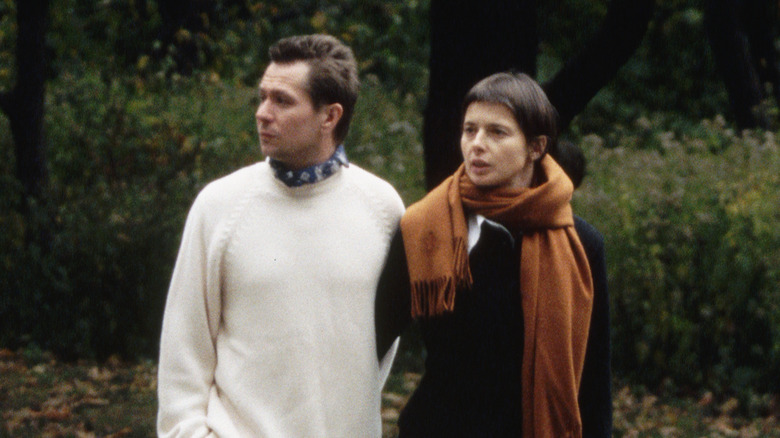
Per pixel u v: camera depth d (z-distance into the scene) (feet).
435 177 48.60
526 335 22.44
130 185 74.95
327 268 22.91
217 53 128.57
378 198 23.81
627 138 106.11
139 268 65.26
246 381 22.63
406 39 156.35
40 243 67.41
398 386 58.95
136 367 63.57
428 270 22.84
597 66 45.73
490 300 22.74
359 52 147.64
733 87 107.65
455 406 22.84
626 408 57.00
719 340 60.29
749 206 63.52
